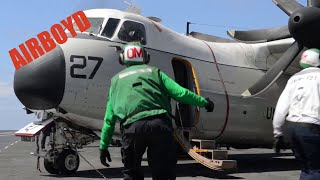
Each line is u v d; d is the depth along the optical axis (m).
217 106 11.46
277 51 12.91
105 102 9.59
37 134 9.89
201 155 10.37
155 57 10.38
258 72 12.82
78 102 9.30
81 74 9.23
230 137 12.21
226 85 11.84
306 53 4.71
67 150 10.03
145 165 12.63
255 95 11.48
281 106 4.61
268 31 13.12
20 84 9.00
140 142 3.80
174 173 3.87
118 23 10.11
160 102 3.86
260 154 18.59
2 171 11.03
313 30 9.38
